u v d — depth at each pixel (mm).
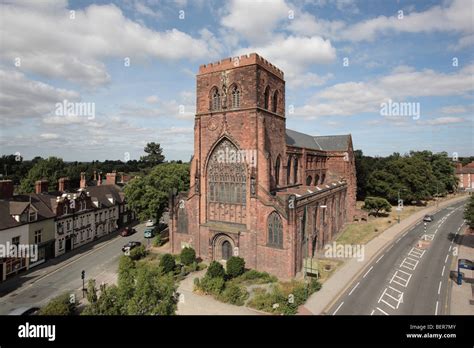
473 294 34281
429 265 43969
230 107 43312
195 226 47062
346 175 72625
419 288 35906
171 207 49750
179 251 49406
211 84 45031
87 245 59812
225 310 30781
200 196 46375
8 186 48250
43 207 51438
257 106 40969
